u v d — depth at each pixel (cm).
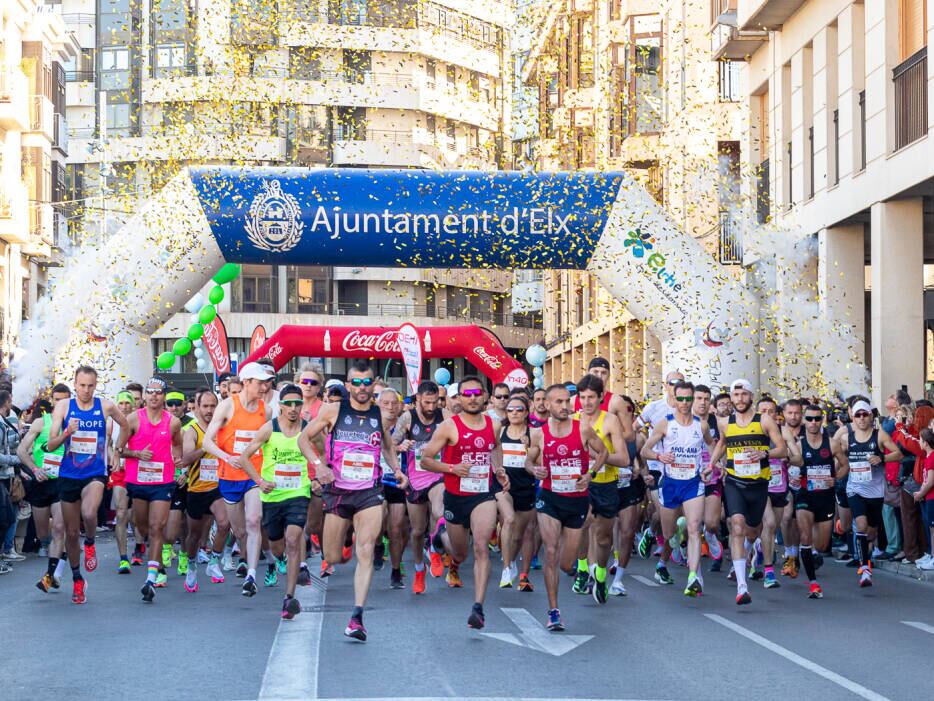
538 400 1614
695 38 3369
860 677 892
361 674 886
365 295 6669
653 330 2159
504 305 7225
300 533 1171
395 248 2031
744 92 2947
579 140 4594
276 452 1182
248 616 1191
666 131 3612
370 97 6544
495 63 7119
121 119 6331
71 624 1136
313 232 2020
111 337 2108
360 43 6469
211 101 2452
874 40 2144
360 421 1085
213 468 1458
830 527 1500
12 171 4088
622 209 2055
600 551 1301
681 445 1353
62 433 1287
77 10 6388
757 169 2742
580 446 1128
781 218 2622
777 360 2227
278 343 2972
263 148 6306
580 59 4597
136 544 1730
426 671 898
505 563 1447
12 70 3894
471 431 1116
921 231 2120
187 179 2061
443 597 1367
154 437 1341
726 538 1825
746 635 1085
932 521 1571
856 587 1484
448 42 6781
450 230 2017
